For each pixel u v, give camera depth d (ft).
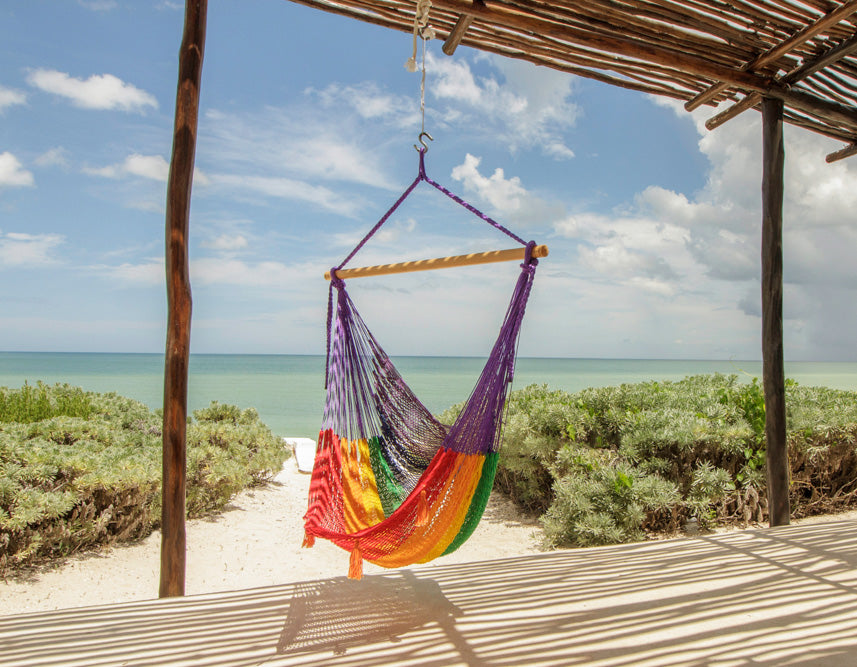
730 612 7.41
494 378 7.75
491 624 7.36
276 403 67.82
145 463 14.73
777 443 12.57
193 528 15.72
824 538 10.96
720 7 9.95
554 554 10.75
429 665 6.23
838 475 17.26
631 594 8.23
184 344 9.34
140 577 12.34
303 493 19.93
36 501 12.46
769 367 12.59
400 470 10.33
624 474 14.06
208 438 19.65
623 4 9.62
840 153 14.28
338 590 8.94
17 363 244.42
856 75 12.04
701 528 14.74
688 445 15.51
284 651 6.73
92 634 7.31
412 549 7.94
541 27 9.77
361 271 9.79
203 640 7.09
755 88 11.91
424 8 8.54
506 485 19.38
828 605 7.55
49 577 12.05
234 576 12.50
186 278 9.40
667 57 10.93
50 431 16.96
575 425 17.08
